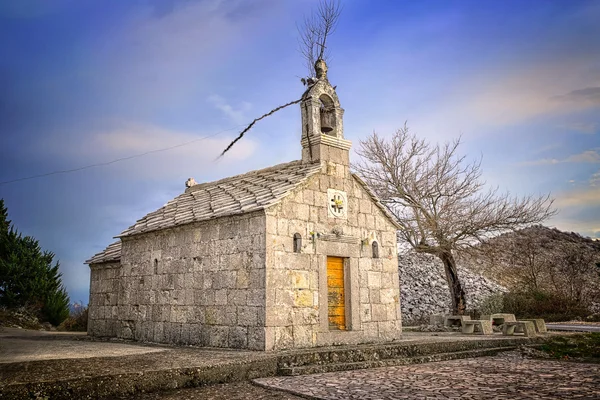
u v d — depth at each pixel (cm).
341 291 1475
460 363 1252
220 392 888
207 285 1447
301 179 1398
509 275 3719
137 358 1073
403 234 2705
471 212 2541
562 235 4709
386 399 777
